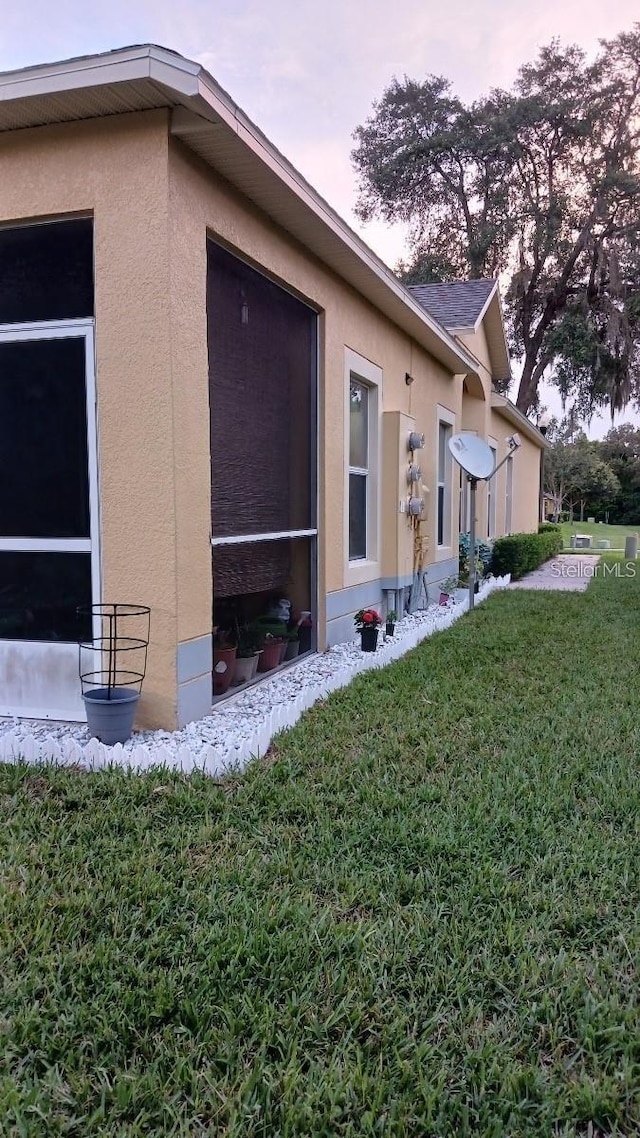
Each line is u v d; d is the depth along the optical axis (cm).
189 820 289
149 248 348
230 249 421
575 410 2298
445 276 2398
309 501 573
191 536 376
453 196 2425
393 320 737
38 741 351
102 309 359
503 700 480
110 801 301
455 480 1059
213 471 421
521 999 195
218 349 422
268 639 510
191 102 320
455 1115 159
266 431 490
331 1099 160
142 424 358
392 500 738
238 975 197
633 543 1892
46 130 359
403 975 201
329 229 481
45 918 219
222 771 341
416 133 2394
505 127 2188
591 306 2242
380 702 470
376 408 709
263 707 431
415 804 312
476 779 343
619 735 413
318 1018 185
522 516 1945
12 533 391
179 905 231
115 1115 154
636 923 229
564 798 320
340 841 277
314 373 568
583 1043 179
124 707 349
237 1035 177
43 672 392
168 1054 171
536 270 2248
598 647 664
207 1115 156
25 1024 177
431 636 716
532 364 2402
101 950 205
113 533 369
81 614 383
